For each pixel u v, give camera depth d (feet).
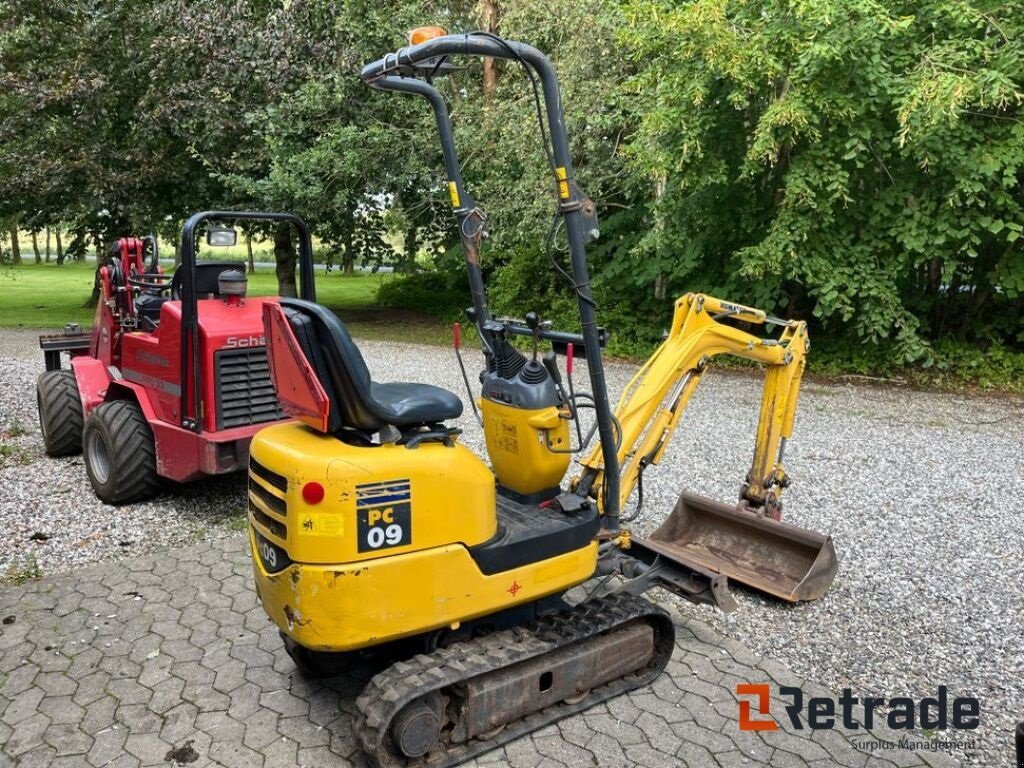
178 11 44.88
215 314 16.92
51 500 18.39
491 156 40.47
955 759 10.15
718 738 10.39
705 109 31.55
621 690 11.25
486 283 52.75
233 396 16.76
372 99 45.16
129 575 14.70
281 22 45.44
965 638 13.19
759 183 33.73
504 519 10.66
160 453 17.42
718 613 13.88
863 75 28.50
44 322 50.49
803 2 26.68
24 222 51.37
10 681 11.31
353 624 8.93
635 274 39.55
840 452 23.95
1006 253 31.73
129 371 18.83
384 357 39.96
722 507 15.98
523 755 9.93
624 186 38.19
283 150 43.83
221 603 13.70
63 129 47.01
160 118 45.03
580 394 11.13
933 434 26.23
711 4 27.40
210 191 48.93
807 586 14.02
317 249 65.92
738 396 31.12
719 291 35.63
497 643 10.07
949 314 36.29
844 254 31.58
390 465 9.07
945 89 25.46
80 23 48.67
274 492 9.34
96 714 10.62
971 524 18.21
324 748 10.02
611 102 34.14
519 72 38.32
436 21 43.86
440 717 9.36
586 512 10.96
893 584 15.10
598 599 11.57
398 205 47.73
